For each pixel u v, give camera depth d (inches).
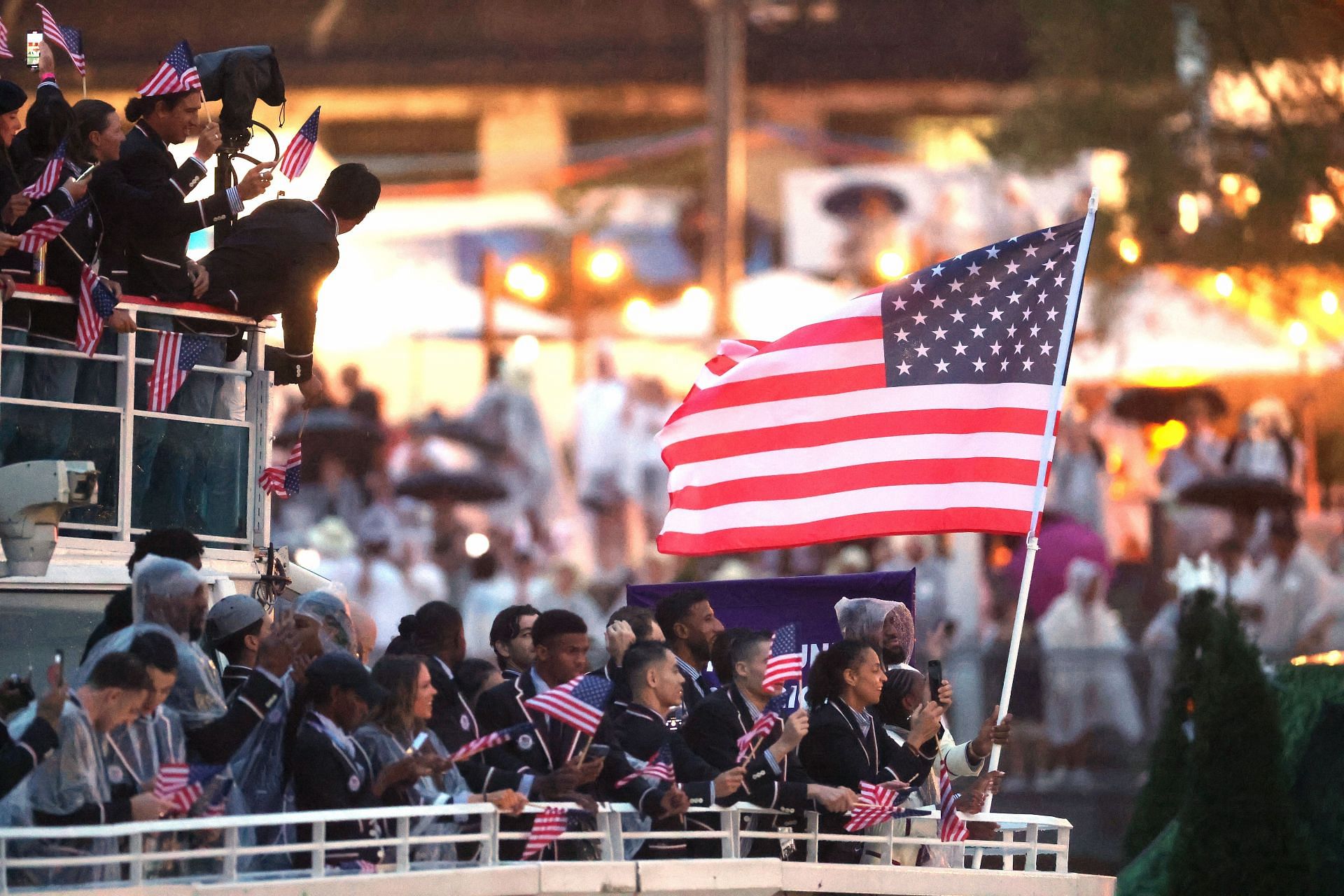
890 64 5285.4
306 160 1402.6
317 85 5418.3
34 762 991.0
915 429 1590.8
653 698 1307.8
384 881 1117.7
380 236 4562.0
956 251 4483.3
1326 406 3745.1
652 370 4394.7
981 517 1565.0
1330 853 1913.1
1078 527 3191.4
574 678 1311.5
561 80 5428.2
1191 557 3265.3
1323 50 3078.2
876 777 1343.5
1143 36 3253.0
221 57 1425.9
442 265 4478.3
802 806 1283.2
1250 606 3159.5
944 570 3110.2
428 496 3422.7
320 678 1150.3
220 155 1438.2
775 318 4466.0
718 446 1612.9
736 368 1614.2
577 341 4375.0
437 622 1357.0
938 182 4542.3
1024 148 3408.0
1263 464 3503.9
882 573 1582.2
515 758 1267.2
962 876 1385.3
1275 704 1926.7
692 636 1482.5
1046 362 1596.9
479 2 5492.1
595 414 3875.5
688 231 4891.7
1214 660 1943.9
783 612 1609.3
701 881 1254.9
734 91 4608.8
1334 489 3659.0
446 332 4281.5
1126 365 3806.6
